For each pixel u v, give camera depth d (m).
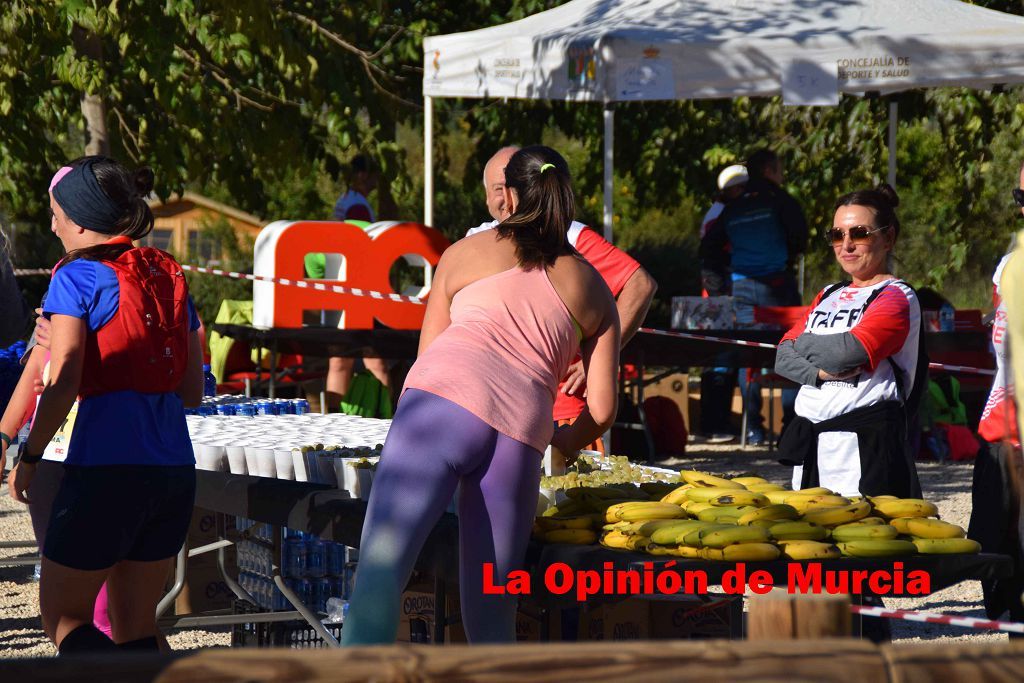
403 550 4.20
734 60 11.98
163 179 17.56
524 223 4.54
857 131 23.11
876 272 5.92
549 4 20.50
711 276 15.21
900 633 7.52
